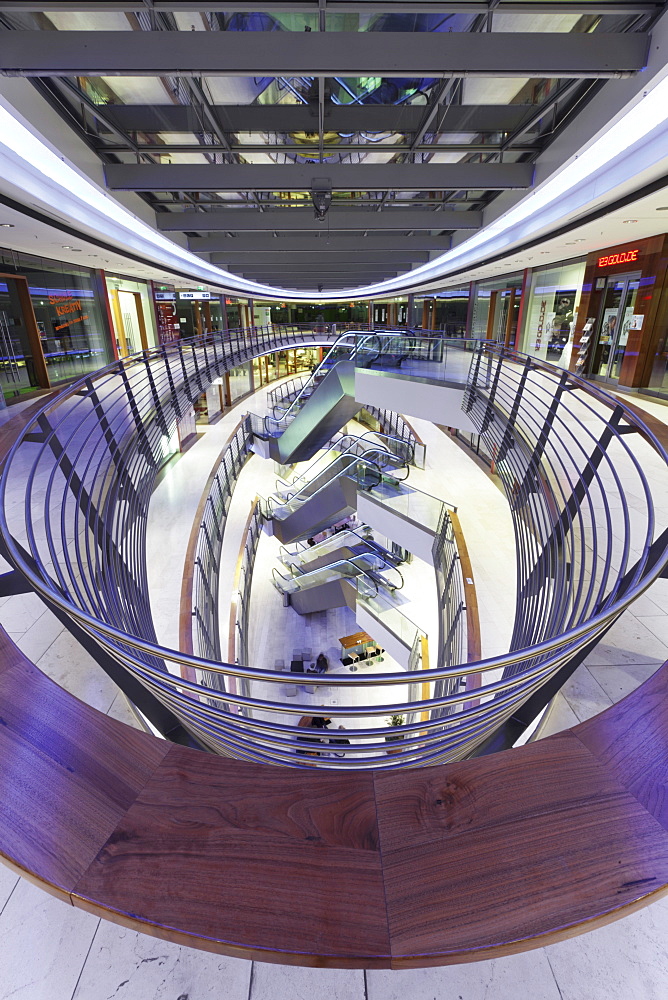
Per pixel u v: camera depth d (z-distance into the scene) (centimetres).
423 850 122
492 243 1067
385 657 1301
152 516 885
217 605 881
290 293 2722
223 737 183
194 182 647
